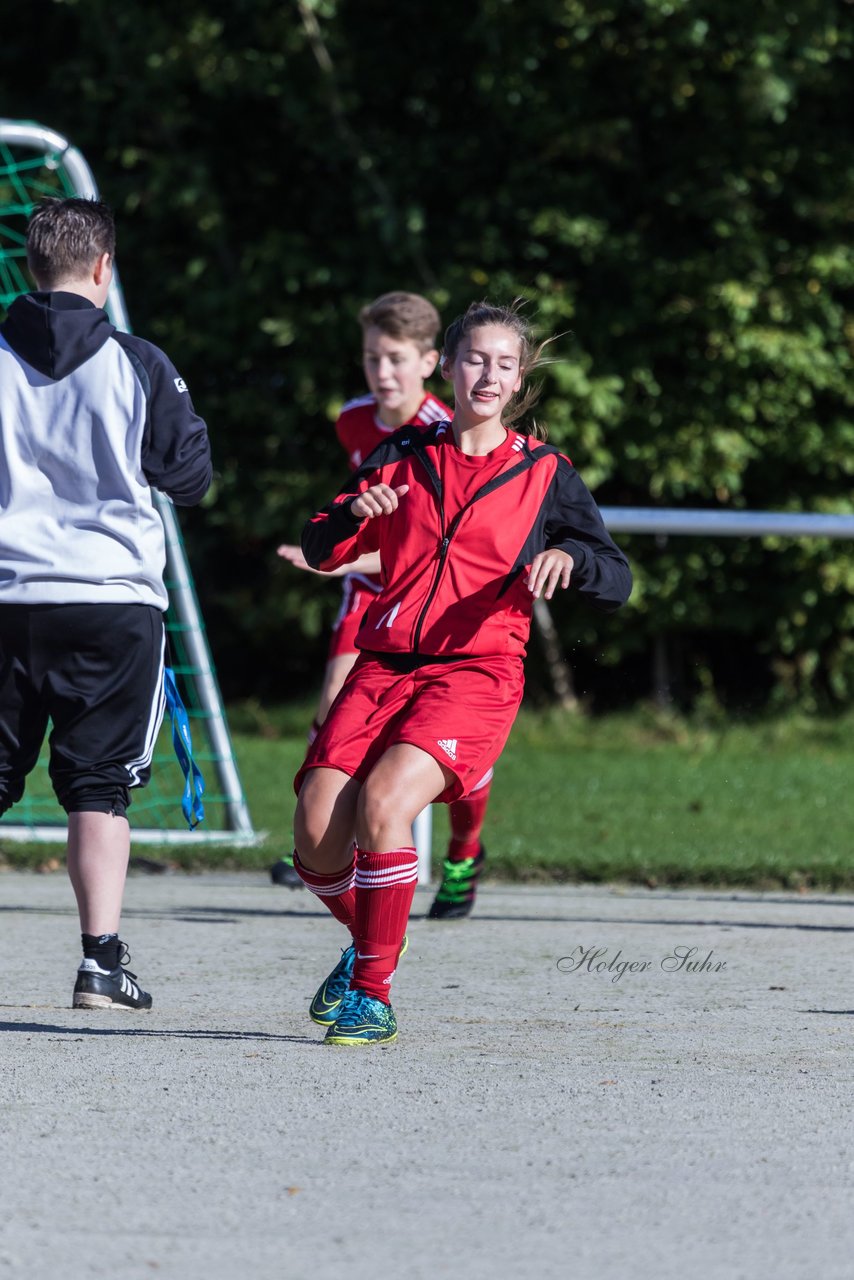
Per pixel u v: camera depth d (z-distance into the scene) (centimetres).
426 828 2662
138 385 1534
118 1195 991
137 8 5141
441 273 5175
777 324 5178
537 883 2733
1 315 3734
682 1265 880
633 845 3048
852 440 5275
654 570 5328
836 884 2662
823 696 5616
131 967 1852
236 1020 1546
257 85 5100
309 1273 865
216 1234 924
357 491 1519
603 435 5216
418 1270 870
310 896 2528
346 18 5328
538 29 5050
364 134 5322
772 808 3609
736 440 5150
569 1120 1168
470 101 5428
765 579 5472
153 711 1584
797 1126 1159
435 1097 1230
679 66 5028
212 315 5316
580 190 5188
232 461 5509
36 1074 1288
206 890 2608
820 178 5238
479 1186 1012
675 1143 1111
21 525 1531
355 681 1502
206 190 5203
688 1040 1457
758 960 1912
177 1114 1174
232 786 3166
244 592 5547
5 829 3092
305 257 5188
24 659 1539
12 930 2120
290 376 5238
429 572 1478
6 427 1532
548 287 5038
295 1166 1052
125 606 1544
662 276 5056
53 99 5578
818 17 4947
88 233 1565
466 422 1508
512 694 1475
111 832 1578
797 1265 882
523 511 1486
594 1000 1659
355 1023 1423
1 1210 962
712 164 5191
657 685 5712
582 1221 949
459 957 1928
